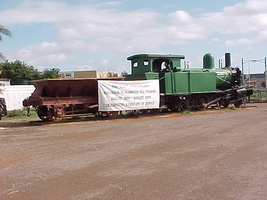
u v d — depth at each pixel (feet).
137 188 20.75
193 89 75.77
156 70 73.97
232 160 27.12
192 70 77.30
